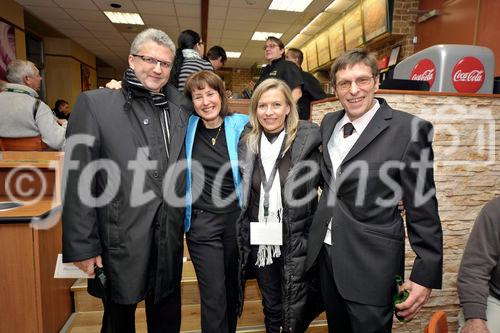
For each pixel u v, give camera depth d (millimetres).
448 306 1873
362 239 1104
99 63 10547
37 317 1522
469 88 1880
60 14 5691
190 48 2107
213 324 1427
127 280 1163
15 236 1477
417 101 1664
